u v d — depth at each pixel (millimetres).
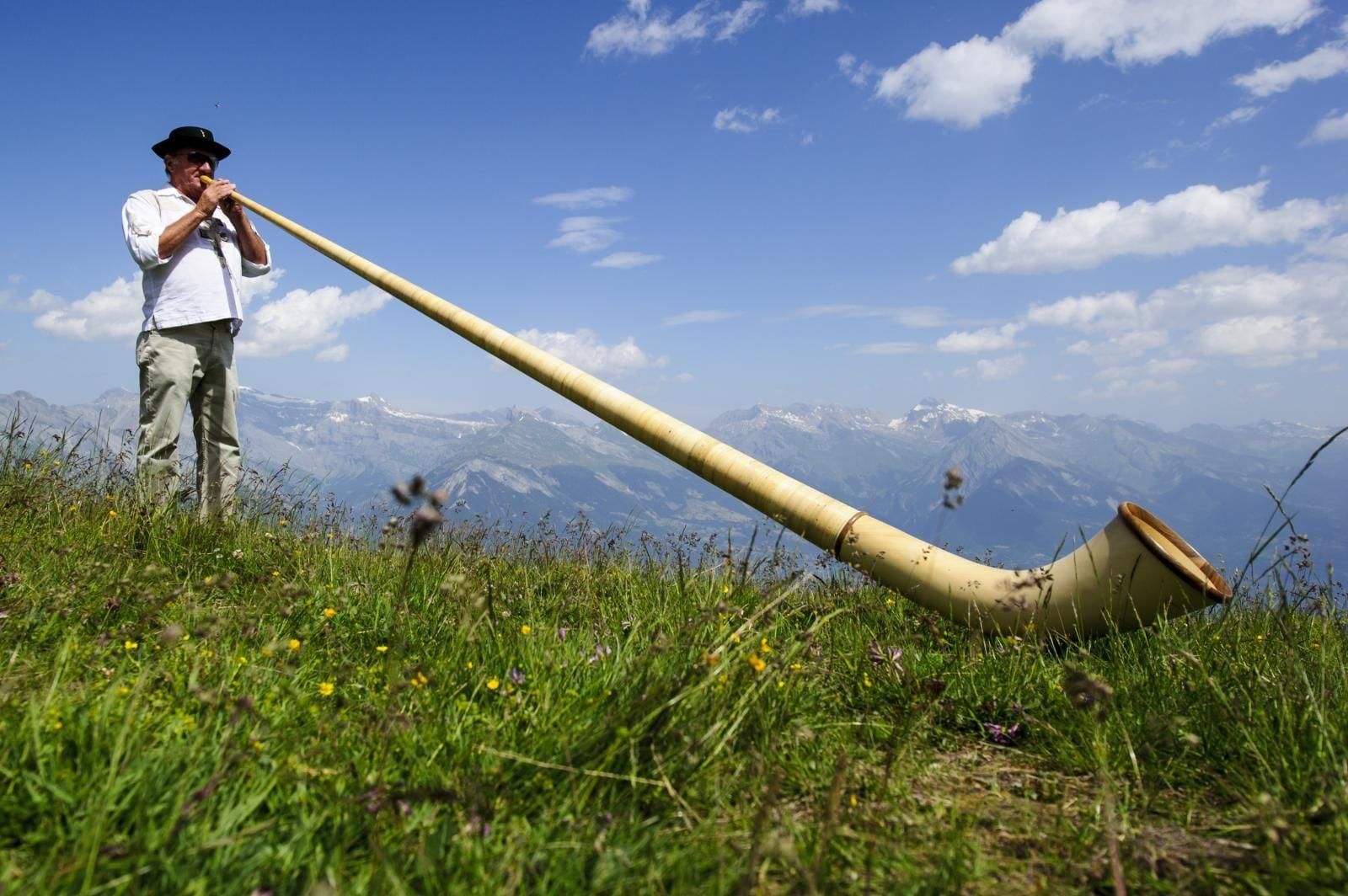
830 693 2506
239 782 1611
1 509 3494
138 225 4086
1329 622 2779
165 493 3910
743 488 3459
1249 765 2025
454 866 1452
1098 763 2055
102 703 1838
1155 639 2857
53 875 1320
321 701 2111
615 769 1806
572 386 3812
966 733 2402
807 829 1655
